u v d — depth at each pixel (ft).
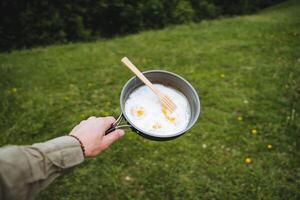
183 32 17.25
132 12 18.12
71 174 8.80
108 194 8.56
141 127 3.93
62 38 16.51
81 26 16.97
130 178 8.93
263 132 10.47
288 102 11.73
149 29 19.10
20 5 15.53
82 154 3.04
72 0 16.71
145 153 9.53
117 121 3.81
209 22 19.34
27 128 10.15
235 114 11.14
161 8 18.99
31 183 2.64
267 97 11.97
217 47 15.43
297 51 15.21
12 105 10.94
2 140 9.75
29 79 12.31
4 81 12.03
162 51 14.87
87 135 3.21
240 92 12.20
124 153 9.47
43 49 14.98
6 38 15.76
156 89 4.19
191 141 10.00
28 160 2.63
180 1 20.47
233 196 8.69
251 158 9.64
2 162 2.52
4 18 15.42
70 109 11.00
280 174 9.23
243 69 13.64
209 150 9.78
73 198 8.39
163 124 4.02
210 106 11.44
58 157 2.82
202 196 8.65
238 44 15.76
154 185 8.79
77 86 12.11
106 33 18.33
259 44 15.81
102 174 8.95
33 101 11.16
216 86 12.46
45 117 10.57
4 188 2.52
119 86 12.26
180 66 13.70
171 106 4.17
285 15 21.20
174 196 8.61
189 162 9.40
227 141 10.09
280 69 13.67
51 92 11.73
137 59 14.12
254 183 8.99
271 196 8.71
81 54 14.38
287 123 10.79
